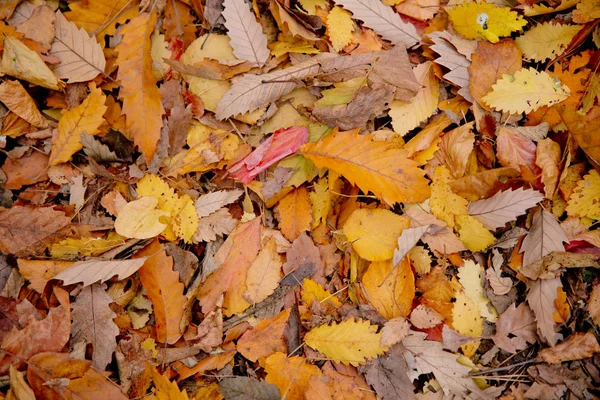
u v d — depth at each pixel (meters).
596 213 0.76
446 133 0.78
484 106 0.77
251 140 0.77
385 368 0.74
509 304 0.77
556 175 0.77
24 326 0.70
